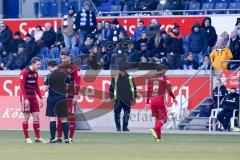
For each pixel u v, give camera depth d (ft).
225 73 220.02
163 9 262.67
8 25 251.19
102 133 199.52
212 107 215.92
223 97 213.25
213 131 209.77
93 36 238.48
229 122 211.00
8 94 236.84
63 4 283.18
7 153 123.44
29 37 246.06
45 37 245.65
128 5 273.33
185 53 233.14
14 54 247.29
